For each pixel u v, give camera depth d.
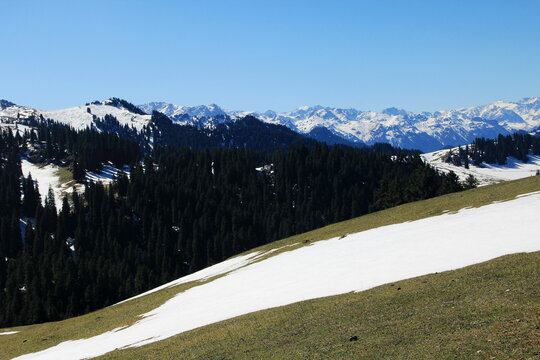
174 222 170.00
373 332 20.58
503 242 33.97
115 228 153.38
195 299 49.47
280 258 59.38
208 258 146.88
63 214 152.75
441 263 33.12
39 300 99.94
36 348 48.78
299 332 24.23
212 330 31.11
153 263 142.88
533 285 20.97
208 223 167.25
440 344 16.72
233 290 46.97
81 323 59.62
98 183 171.38
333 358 18.41
